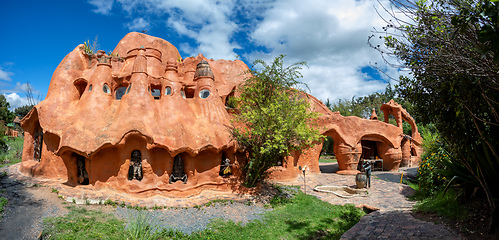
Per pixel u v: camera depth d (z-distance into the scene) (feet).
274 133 44.24
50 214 29.78
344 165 71.46
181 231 30.07
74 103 46.16
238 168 47.85
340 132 72.08
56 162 43.86
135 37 62.18
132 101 42.06
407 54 20.92
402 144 86.33
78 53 50.90
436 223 27.50
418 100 25.52
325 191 52.42
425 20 18.99
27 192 36.04
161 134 40.47
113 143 37.99
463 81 20.33
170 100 45.91
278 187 52.54
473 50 17.95
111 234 26.48
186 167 42.73
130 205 35.60
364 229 29.01
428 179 42.09
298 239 31.07
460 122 22.66
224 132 46.14
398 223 29.37
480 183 24.07
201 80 51.06
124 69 48.85
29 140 50.29
